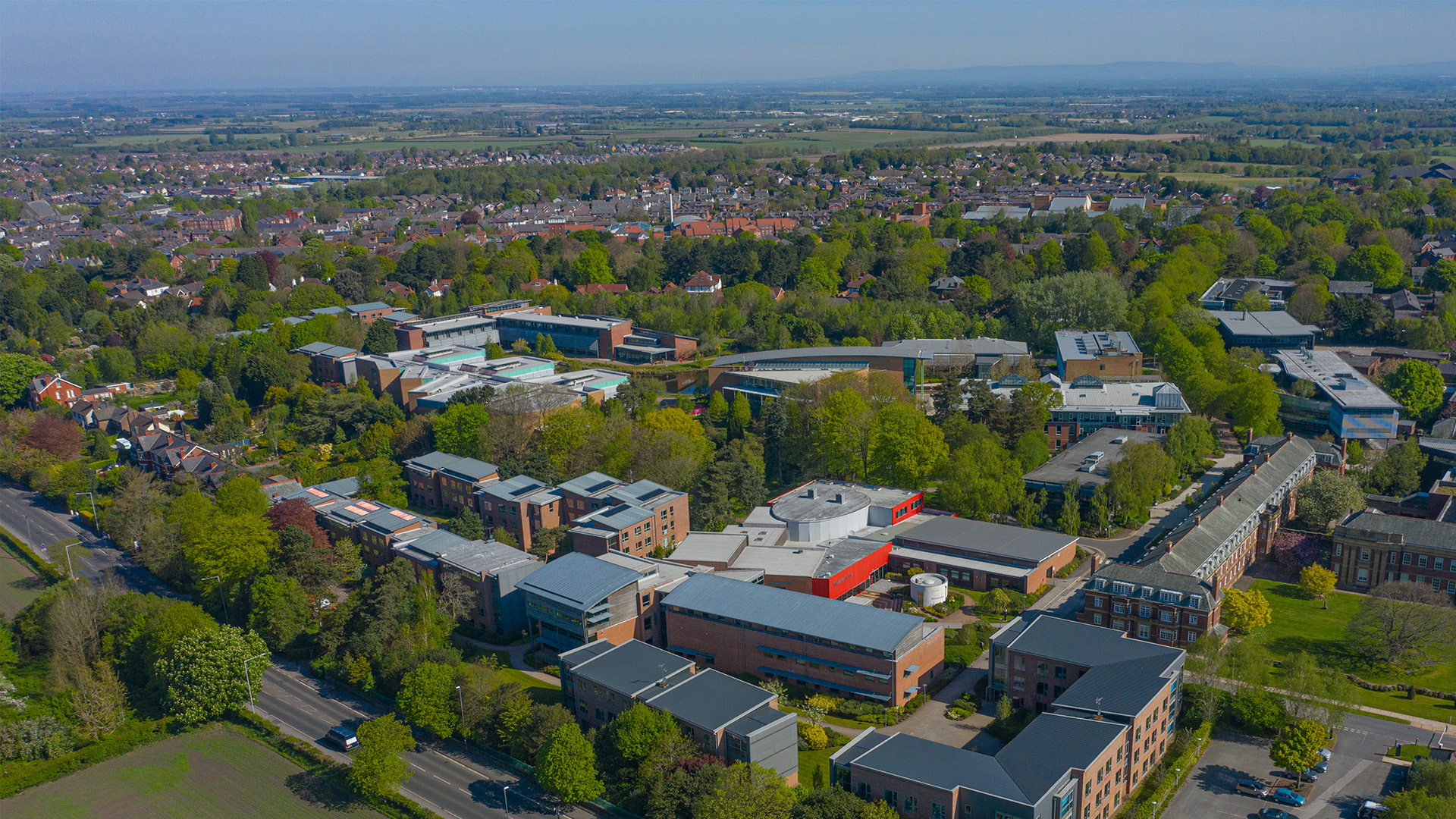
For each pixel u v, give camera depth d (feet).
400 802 466.29
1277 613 610.65
